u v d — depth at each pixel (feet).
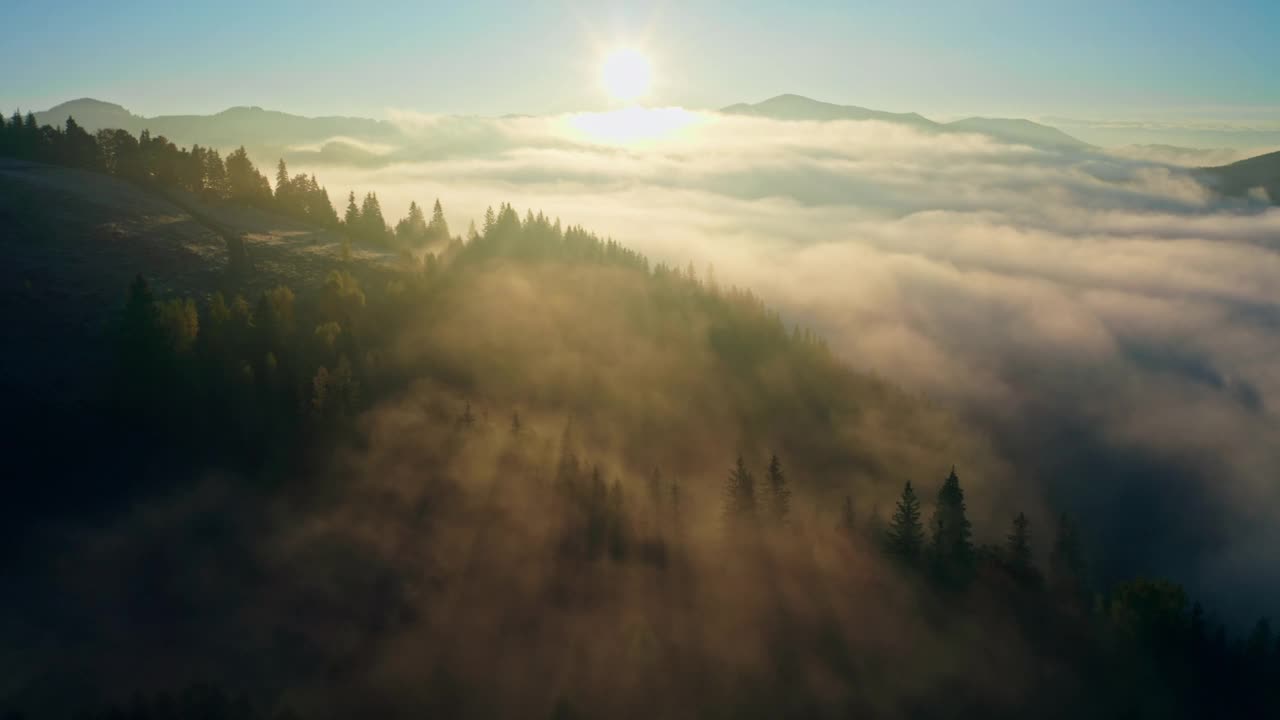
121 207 614.75
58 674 268.41
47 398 382.01
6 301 443.32
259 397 397.39
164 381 385.70
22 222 544.21
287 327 449.06
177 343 401.08
